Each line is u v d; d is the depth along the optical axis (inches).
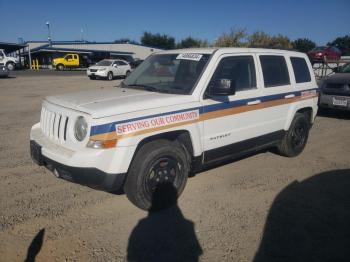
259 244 140.9
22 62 2112.5
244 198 181.2
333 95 379.6
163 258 130.9
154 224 153.7
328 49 940.6
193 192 186.5
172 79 191.5
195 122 172.7
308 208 171.9
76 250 133.9
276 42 1146.7
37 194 180.1
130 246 137.3
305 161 241.9
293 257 133.6
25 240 139.6
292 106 231.6
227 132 190.1
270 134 220.7
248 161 239.0
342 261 132.0
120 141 147.9
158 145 161.3
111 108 150.6
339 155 257.4
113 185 149.5
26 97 555.2
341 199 182.9
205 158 183.8
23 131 313.1
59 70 1759.4
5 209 163.6
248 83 204.1
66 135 156.2
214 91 173.3
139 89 193.6
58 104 168.6
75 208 166.1
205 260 130.5
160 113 159.9
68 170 148.9
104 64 1091.3
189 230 149.7
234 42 1122.0
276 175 214.4
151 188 160.9
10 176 203.2
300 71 245.4
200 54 191.2
